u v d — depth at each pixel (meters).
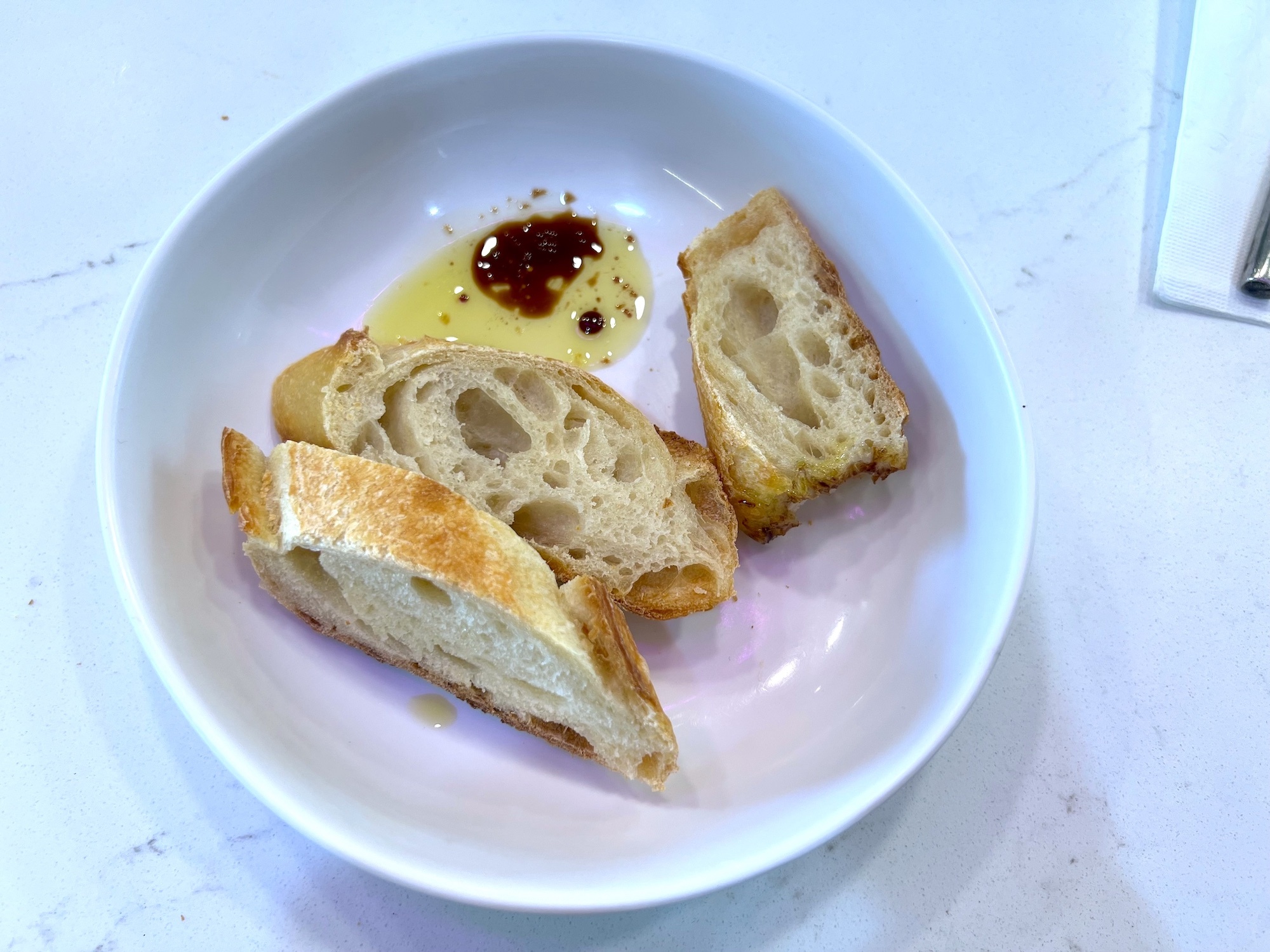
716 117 0.22
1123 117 0.24
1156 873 0.19
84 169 0.22
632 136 0.22
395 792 0.18
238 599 0.19
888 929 0.18
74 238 0.22
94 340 0.21
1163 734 0.20
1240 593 0.21
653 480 0.20
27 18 0.23
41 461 0.20
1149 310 0.22
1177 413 0.22
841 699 0.20
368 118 0.21
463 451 0.19
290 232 0.21
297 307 0.21
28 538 0.19
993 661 0.17
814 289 0.21
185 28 0.23
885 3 0.25
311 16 0.24
